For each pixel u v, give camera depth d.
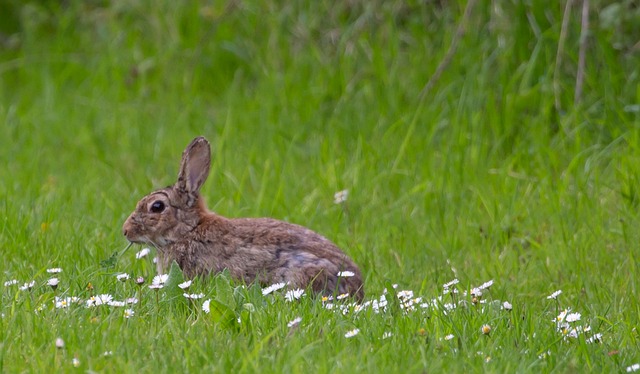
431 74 15.14
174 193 9.95
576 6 14.63
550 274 10.57
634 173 12.41
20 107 17.23
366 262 10.57
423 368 7.00
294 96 15.67
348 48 15.88
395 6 15.96
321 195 12.80
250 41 17.03
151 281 9.53
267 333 7.84
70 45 18.80
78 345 7.49
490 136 14.07
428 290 9.90
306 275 9.23
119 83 17.22
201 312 8.42
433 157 13.74
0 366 7.04
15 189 13.14
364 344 7.46
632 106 13.52
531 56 14.45
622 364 7.50
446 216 12.23
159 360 7.22
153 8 18.05
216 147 14.72
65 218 11.74
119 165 14.70
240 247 9.55
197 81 17.02
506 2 14.86
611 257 10.88
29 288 8.91
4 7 20.36
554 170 13.16
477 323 8.18
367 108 15.12
